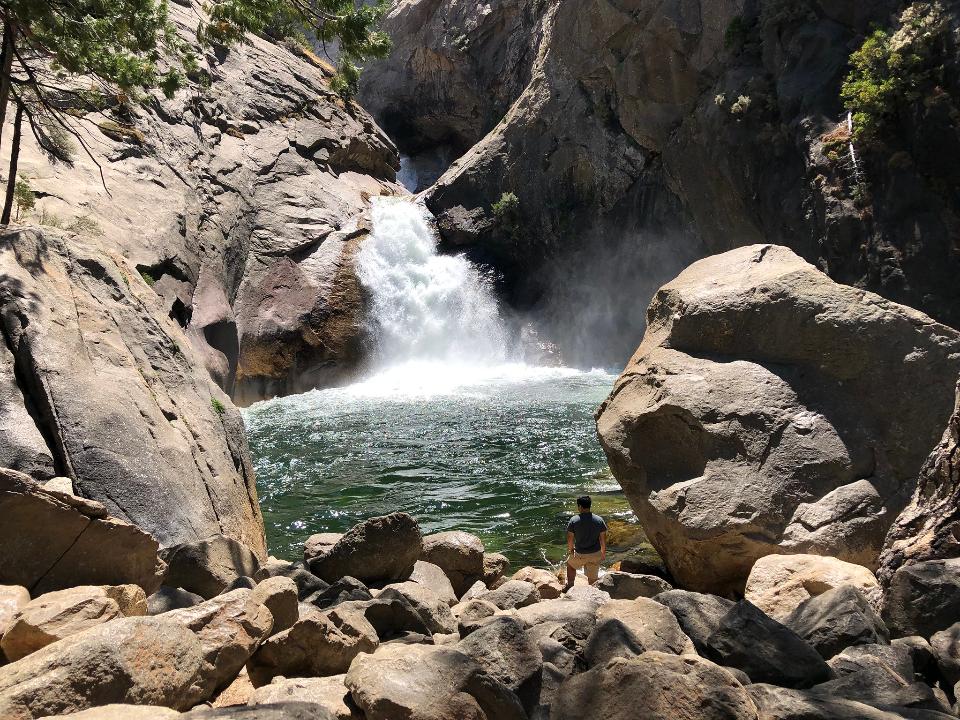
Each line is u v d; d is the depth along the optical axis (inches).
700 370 331.9
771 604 223.0
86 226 691.4
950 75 673.0
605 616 154.2
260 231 1027.9
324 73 1359.5
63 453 272.8
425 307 1098.7
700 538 304.8
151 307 390.6
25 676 123.2
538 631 157.3
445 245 1200.8
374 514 504.7
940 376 310.7
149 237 799.7
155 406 325.4
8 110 722.2
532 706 124.0
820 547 293.6
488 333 1135.6
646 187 1049.5
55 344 296.2
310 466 615.5
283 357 968.3
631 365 364.8
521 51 1378.0
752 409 318.0
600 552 353.7
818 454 308.5
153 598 203.0
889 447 307.4
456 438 688.4
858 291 327.3
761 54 872.9
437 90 1561.3
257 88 1147.3
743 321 335.6
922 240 678.5
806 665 135.1
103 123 866.1
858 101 708.7
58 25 385.7
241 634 165.0
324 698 132.0
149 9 414.3
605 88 1074.1
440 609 232.8
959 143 665.6
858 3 778.2
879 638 154.3
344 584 257.9
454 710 113.2
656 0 957.2
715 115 872.9
